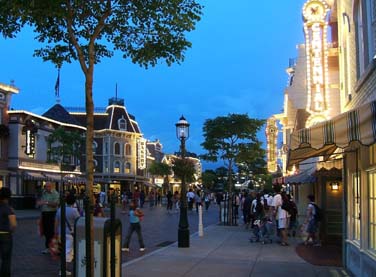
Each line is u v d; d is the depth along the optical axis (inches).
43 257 514.9
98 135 3031.5
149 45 344.5
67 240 419.2
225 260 503.5
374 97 326.6
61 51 346.9
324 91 701.3
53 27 331.3
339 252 577.3
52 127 2042.3
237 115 1073.5
